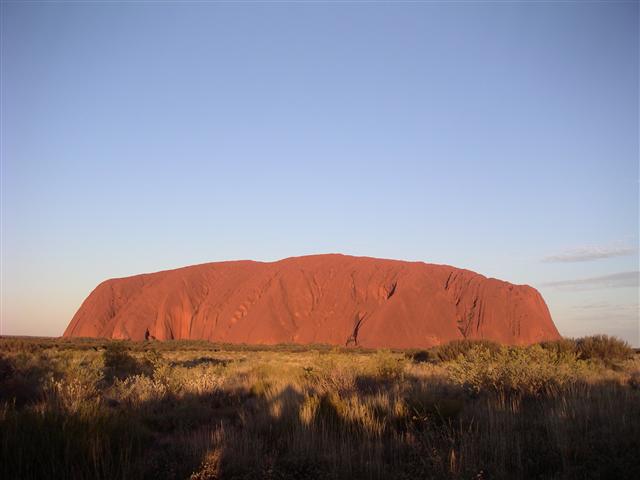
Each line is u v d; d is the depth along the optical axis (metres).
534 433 7.33
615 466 5.89
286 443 7.95
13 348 43.62
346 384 13.17
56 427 7.05
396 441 7.41
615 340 24.39
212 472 6.29
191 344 82.94
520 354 13.47
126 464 6.38
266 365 25.52
